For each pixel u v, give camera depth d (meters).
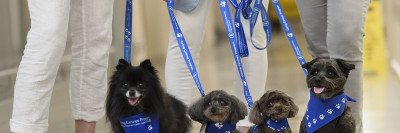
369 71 12.65
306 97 9.18
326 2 5.71
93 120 5.55
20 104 4.94
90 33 5.39
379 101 8.97
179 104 5.12
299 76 11.88
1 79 8.27
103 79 5.54
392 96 9.37
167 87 5.75
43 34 4.86
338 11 5.29
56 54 4.94
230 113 4.63
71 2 5.32
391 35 13.59
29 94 4.91
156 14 15.50
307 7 5.81
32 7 4.93
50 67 4.93
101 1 5.39
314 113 4.55
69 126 7.21
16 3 9.01
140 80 4.67
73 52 5.46
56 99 8.89
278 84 10.80
